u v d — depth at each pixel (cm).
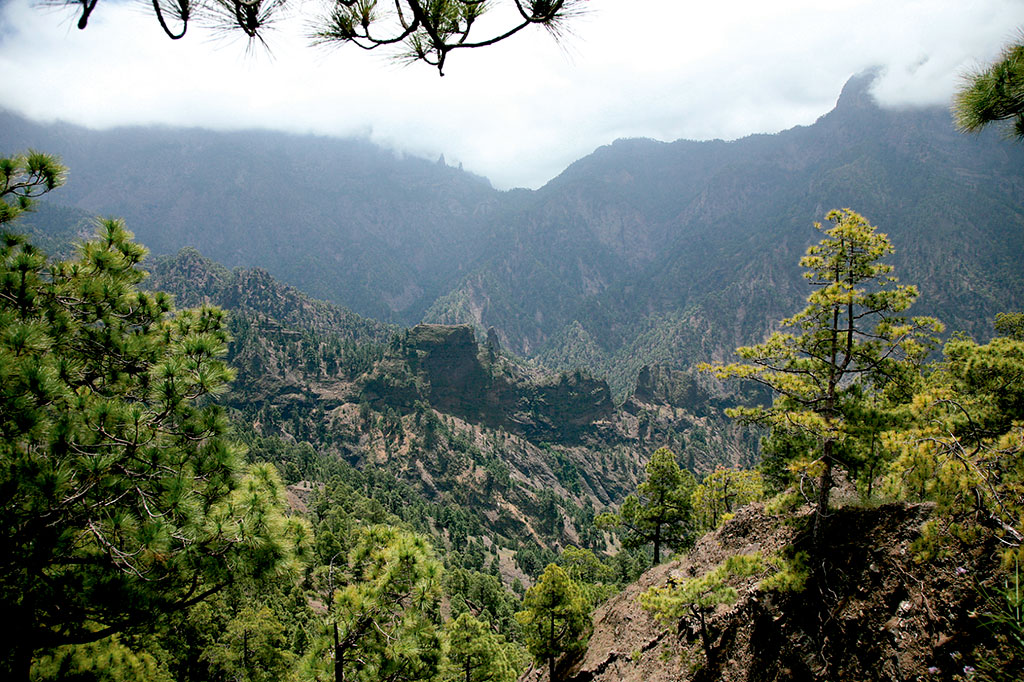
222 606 3450
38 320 996
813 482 1884
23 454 812
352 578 1467
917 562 1323
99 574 889
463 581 8056
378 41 522
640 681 2322
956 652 1109
